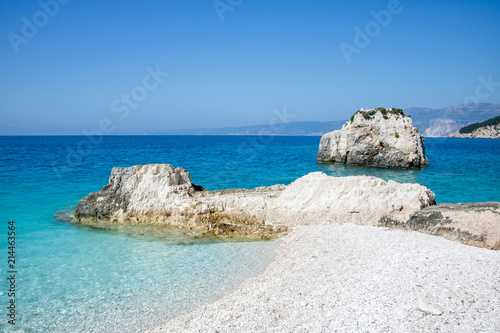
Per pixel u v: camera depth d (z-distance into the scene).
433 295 8.83
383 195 16.53
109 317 8.95
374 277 10.16
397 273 10.33
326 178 17.78
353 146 55.16
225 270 12.08
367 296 8.97
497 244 13.03
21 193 25.23
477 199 25.03
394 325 7.55
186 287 10.70
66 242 15.21
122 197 18.98
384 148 52.22
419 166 50.06
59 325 8.56
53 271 11.91
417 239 13.82
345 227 15.70
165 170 19.28
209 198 18.31
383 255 12.06
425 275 10.09
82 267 12.29
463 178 36.91
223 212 17.69
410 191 16.59
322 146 59.81
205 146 104.75
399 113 53.19
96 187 27.47
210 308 9.10
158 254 13.73
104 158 54.00
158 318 8.88
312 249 13.44
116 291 10.41
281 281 10.49
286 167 45.19
